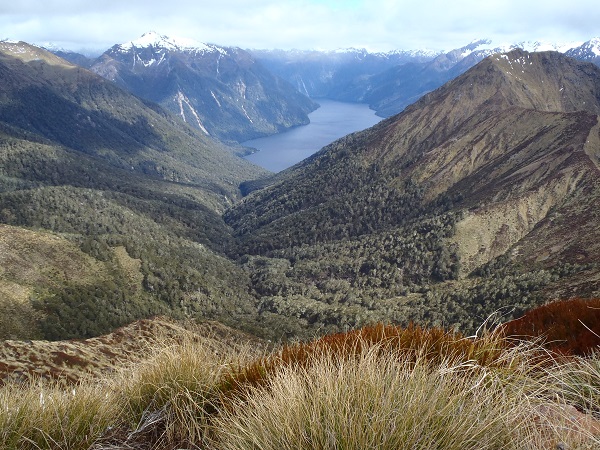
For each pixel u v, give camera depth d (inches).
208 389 224.7
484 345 211.9
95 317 4461.1
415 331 239.1
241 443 154.3
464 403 146.1
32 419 201.8
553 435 138.7
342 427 136.8
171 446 201.5
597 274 3902.6
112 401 233.8
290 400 155.1
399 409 139.0
